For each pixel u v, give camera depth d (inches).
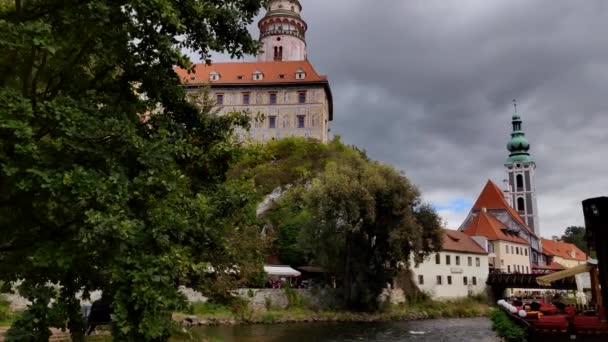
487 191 4247.0
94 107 307.0
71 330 309.6
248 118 462.6
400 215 1852.9
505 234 3708.2
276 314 1667.1
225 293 1084.5
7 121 242.7
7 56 300.0
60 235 297.3
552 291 3065.9
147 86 356.5
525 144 4943.4
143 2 284.8
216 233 362.9
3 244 311.9
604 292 651.5
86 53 323.9
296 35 3932.1
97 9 275.7
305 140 3193.9
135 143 284.4
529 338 891.4
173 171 316.5
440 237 2006.6
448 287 2632.9
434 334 1389.0
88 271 306.5
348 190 1784.0
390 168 1924.2
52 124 287.6
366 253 1932.8
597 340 835.4
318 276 2256.4
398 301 2218.3
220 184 414.0
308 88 3336.6
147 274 266.2
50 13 298.2
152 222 291.7
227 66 3494.1
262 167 2891.2
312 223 1872.5
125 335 271.6
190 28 358.0
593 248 733.9
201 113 428.1
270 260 2316.7
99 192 258.1
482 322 1863.9
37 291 285.7
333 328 1508.4
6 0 329.7
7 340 271.7
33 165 260.2
